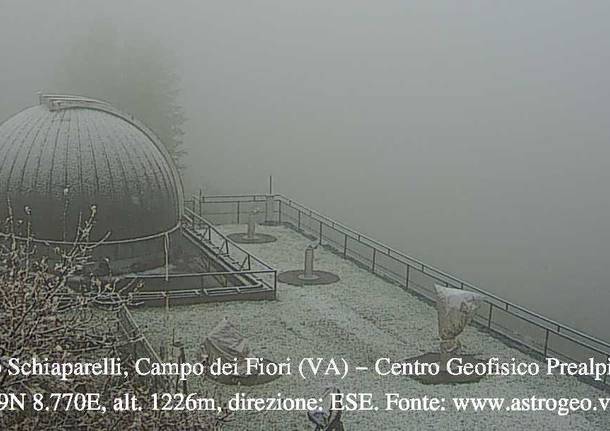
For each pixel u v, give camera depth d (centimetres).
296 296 2195
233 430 1376
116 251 2075
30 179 2003
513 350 1856
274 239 2920
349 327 1956
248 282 2230
